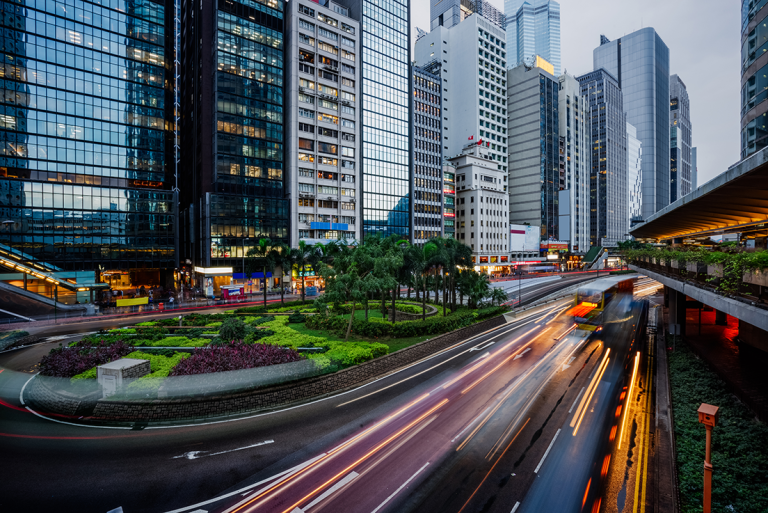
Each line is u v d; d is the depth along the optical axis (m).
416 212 92.69
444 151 110.81
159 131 62.91
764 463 12.13
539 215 120.56
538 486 11.41
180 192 83.56
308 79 69.81
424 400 18.16
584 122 144.88
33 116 51.81
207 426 15.16
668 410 17.19
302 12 68.38
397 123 87.19
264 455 13.02
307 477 11.75
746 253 12.89
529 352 27.41
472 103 106.94
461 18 125.31
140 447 13.46
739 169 13.93
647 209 185.38
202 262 62.34
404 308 38.50
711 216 25.64
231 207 61.22
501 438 14.46
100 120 57.16
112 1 57.78
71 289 50.03
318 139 71.31
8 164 50.19
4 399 17.88
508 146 127.75
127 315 41.28
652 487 11.34
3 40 49.34
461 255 41.97
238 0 61.66
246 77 63.06
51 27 52.69
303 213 69.81
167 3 64.31
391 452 13.33
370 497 10.80
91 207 55.31
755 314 11.66
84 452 13.06
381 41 83.44
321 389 18.80
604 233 150.25
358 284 26.47
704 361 23.53
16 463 12.29
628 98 191.12
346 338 26.02
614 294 48.31
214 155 60.75
